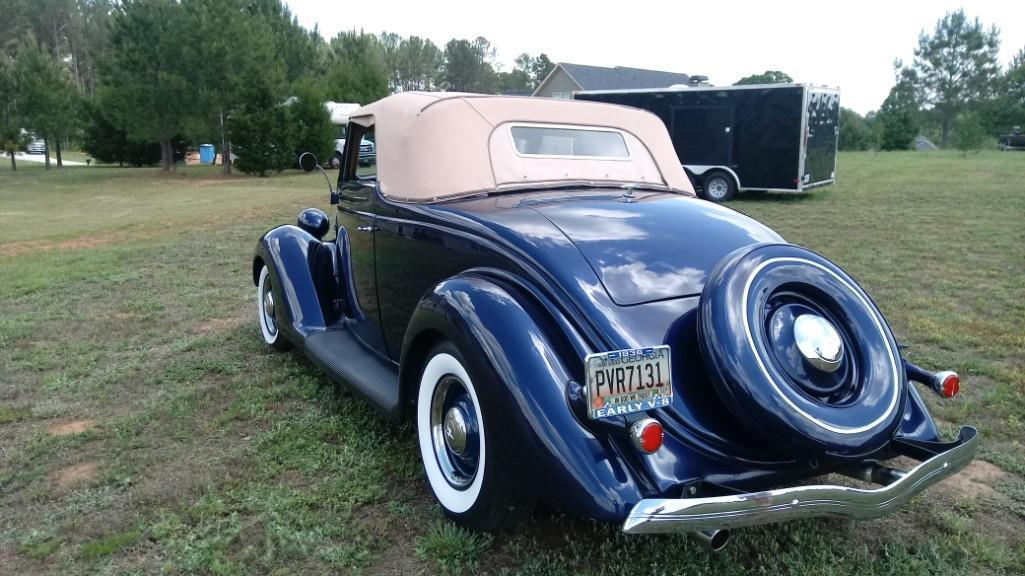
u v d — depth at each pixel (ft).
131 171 115.96
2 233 49.21
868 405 7.64
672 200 11.10
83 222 53.98
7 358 16.49
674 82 171.12
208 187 84.64
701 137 50.57
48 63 123.03
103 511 9.76
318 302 14.48
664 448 7.32
